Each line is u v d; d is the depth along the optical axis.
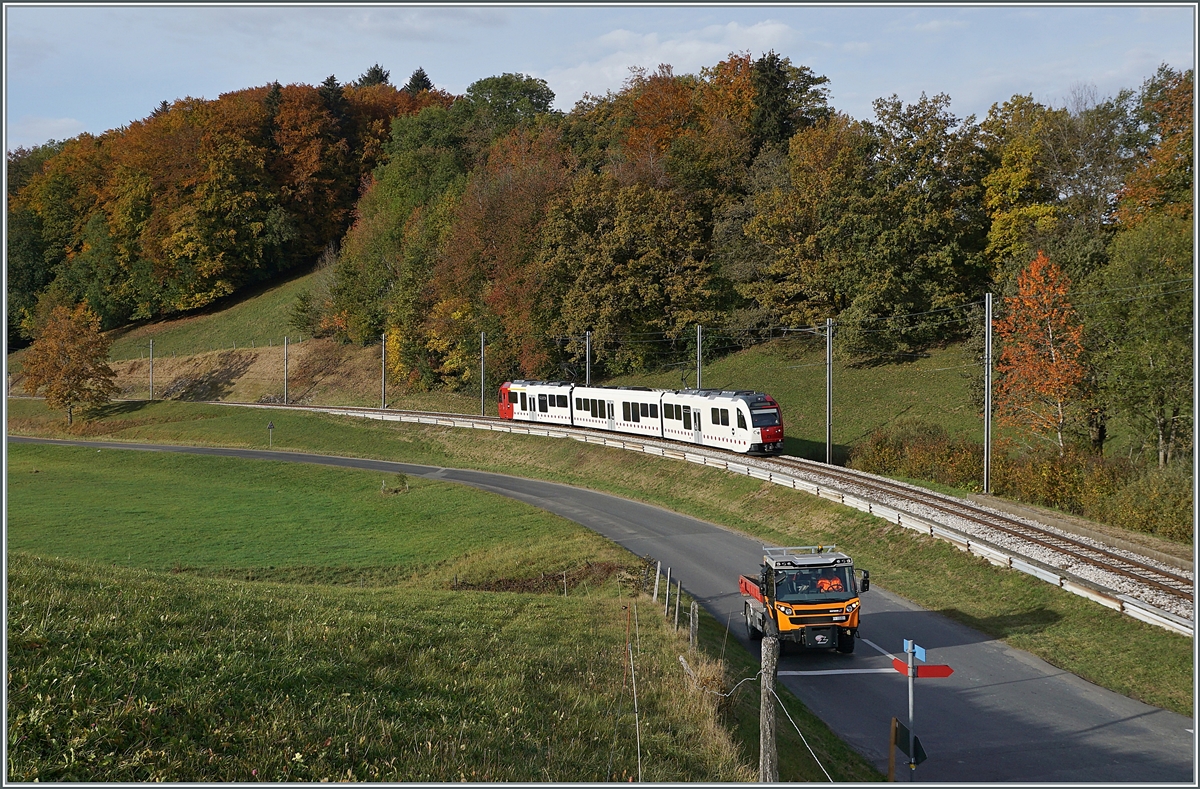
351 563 41.19
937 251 65.50
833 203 70.50
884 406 62.44
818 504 42.66
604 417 66.94
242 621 17.38
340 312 109.00
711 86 101.06
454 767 12.47
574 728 15.28
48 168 148.00
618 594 31.06
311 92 136.38
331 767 11.75
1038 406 45.44
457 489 57.75
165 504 58.31
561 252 83.12
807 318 72.94
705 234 87.06
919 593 31.28
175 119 128.75
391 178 117.38
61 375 97.75
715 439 55.38
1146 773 17.09
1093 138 63.44
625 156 94.94
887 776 17.00
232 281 130.00
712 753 15.44
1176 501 33.12
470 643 19.45
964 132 69.00
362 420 85.81
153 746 11.23
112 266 129.38
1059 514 36.72
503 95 130.50
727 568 36.38
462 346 91.31
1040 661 24.11
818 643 23.88
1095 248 49.12
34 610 14.50
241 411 95.75
